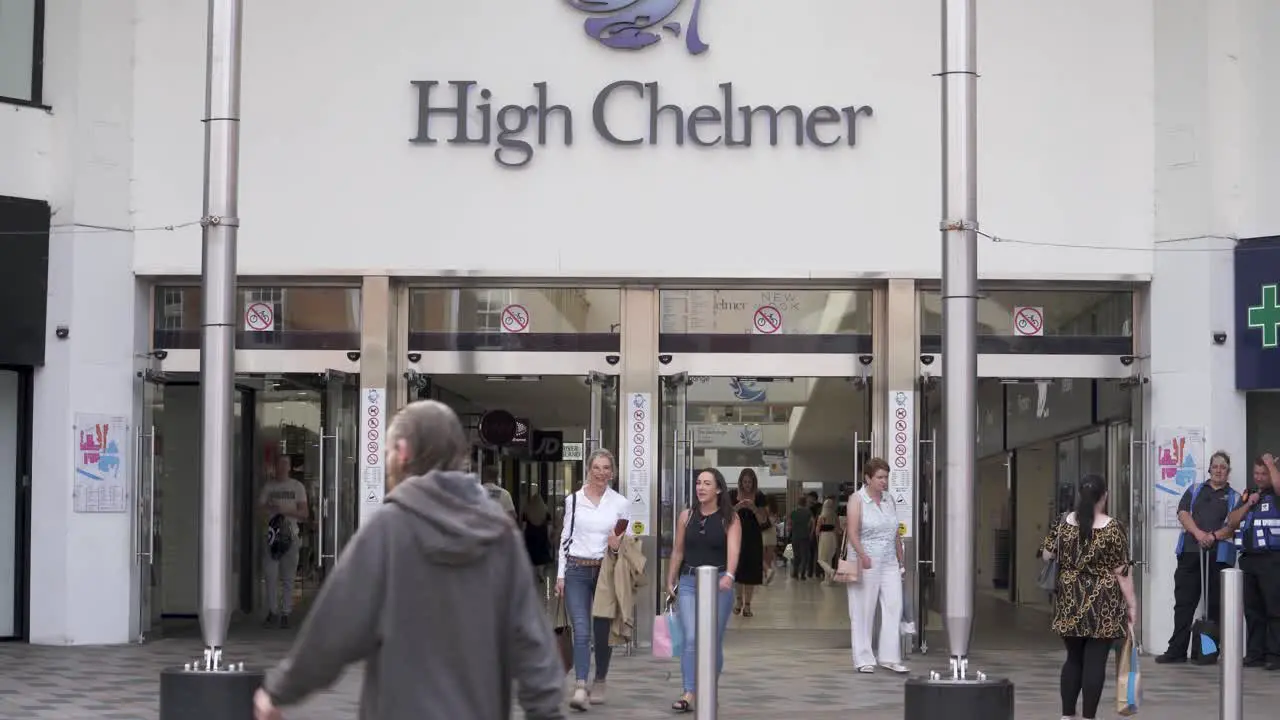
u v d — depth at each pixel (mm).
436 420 4434
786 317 16422
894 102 16188
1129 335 16422
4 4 15742
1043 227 16125
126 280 16062
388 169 16156
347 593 4172
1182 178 15914
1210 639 14656
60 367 15727
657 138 16172
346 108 16188
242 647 15789
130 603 16016
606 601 11859
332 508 16328
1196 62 15906
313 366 16297
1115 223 16109
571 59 16250
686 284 16375
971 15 9930
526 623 4328
